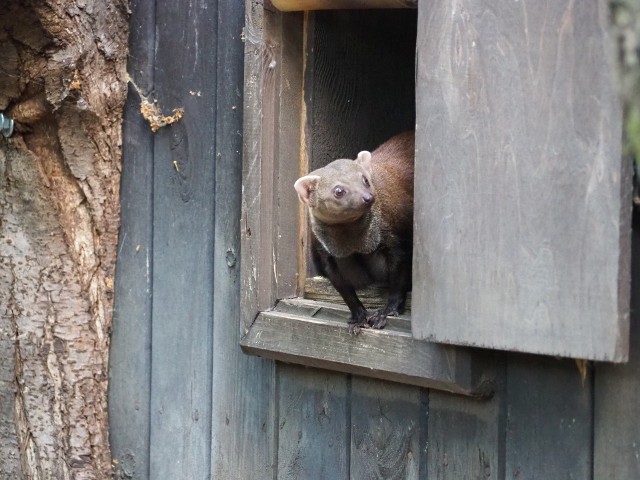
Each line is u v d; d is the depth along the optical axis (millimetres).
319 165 3604
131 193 3855
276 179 3383
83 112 3672
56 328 3861
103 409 3941
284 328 3201
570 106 2379
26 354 3891
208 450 3693
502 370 2807
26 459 3953
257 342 3279
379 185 3445
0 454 3990
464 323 2609
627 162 2303
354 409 3205
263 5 3283
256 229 3307
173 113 3703
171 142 3727
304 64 3492
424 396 3010
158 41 3732
